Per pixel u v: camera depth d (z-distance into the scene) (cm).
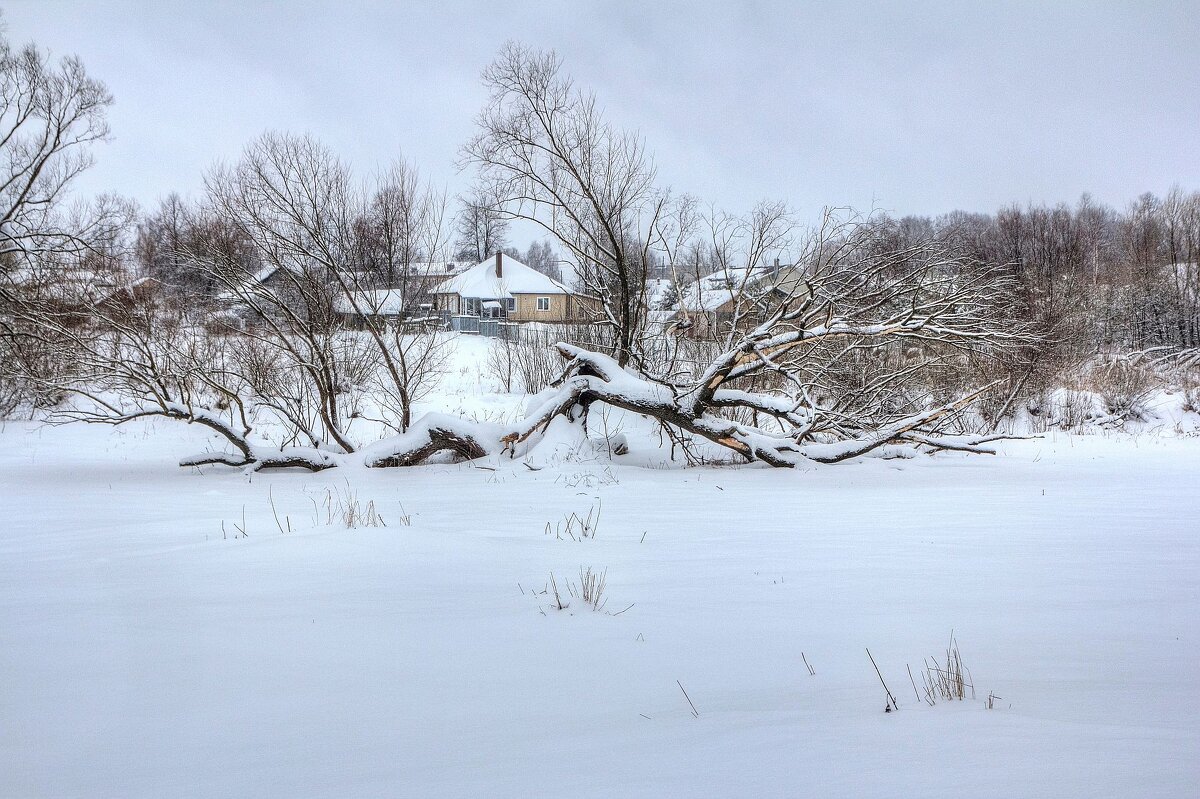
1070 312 3159
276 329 1788
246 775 297
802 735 311
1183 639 479
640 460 1872
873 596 602
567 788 270
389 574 664
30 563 736
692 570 697
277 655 453
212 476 1608
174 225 1936
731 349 1775
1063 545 837
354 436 2295
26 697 388
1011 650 455
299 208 1741
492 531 913
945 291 1783
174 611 548
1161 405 3138
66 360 1733
